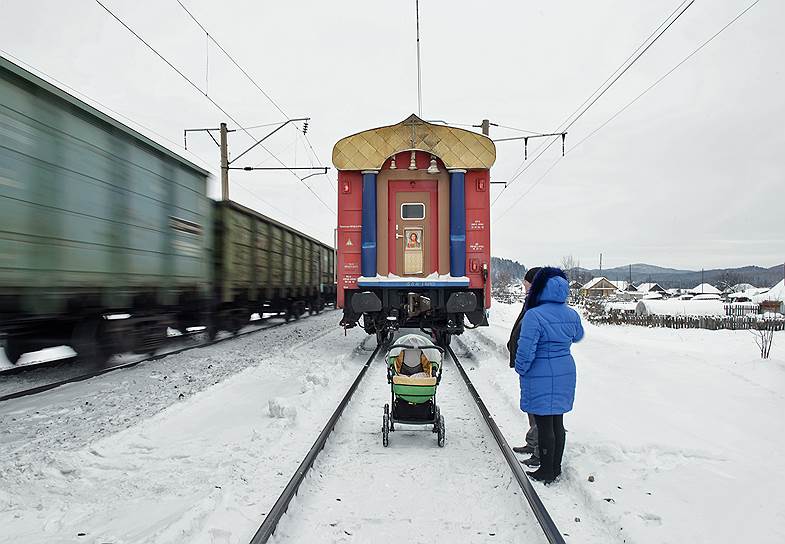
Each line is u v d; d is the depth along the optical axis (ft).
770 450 17.78
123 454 17.89
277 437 19.54
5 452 17.78
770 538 12.16
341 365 34.78
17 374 32.01
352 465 17.25
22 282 23.32
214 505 13.57
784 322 78.89
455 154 37.32
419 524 13.33
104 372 31.89
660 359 34.37
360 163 37.50
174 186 38.70
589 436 18.80
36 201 24.18
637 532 12.26
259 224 61.00
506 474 16.37
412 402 18.95
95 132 28.78
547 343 15.57
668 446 17.74
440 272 37.70
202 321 47.37
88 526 12.98
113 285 30.58
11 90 22.72
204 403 24.88
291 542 12.37
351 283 37.91
